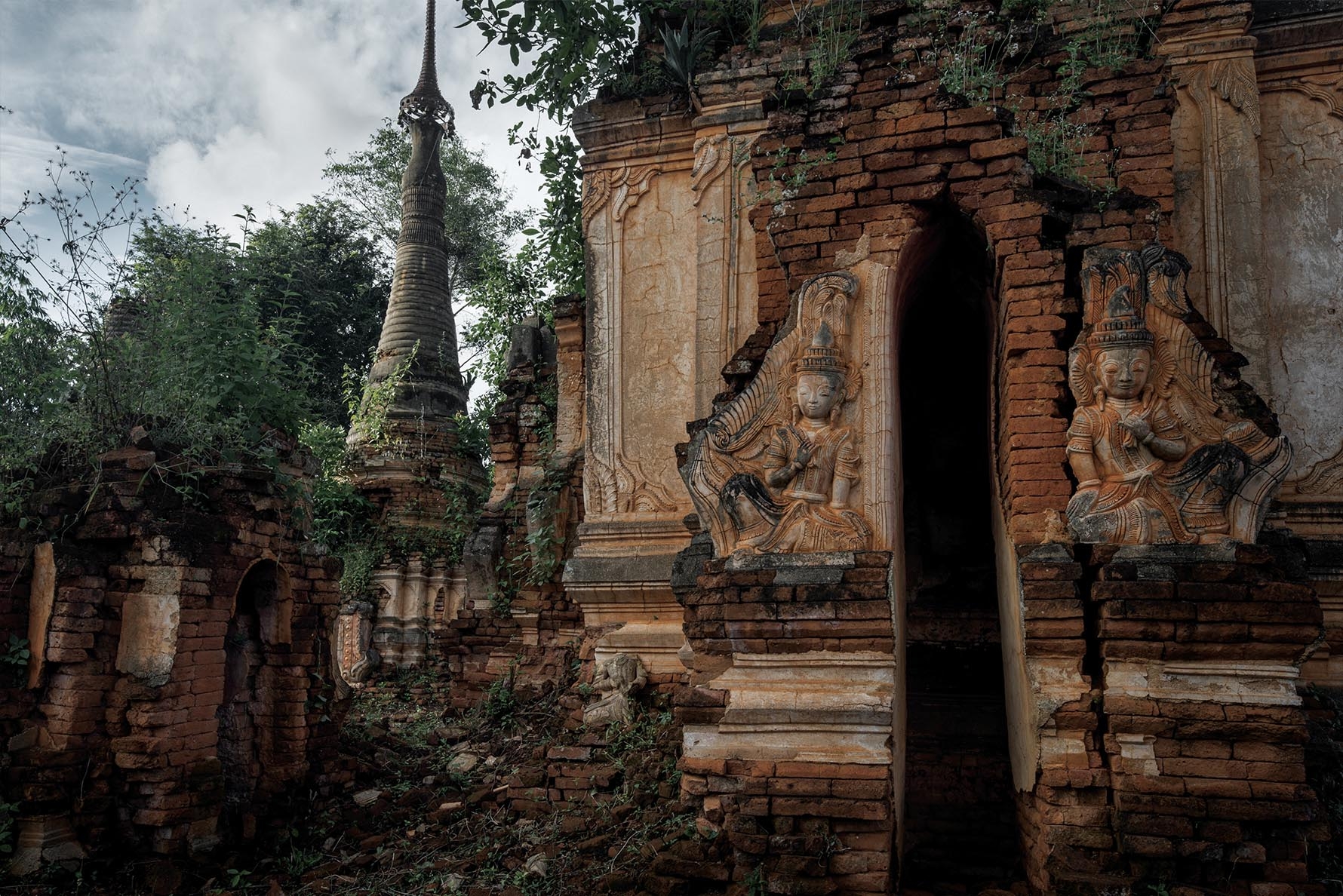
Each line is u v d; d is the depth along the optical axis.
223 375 8.20
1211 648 4.99
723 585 5.70
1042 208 5.81
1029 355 5.71
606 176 9.59
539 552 10.76
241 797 7.65
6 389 7.78
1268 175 7.89
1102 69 7.12
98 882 6.48
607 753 7.62
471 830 7.21
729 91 8.95
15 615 6.82
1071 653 5.20
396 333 23.58
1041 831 5.16
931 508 7.93
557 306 11.02
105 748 6.72
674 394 9.19
